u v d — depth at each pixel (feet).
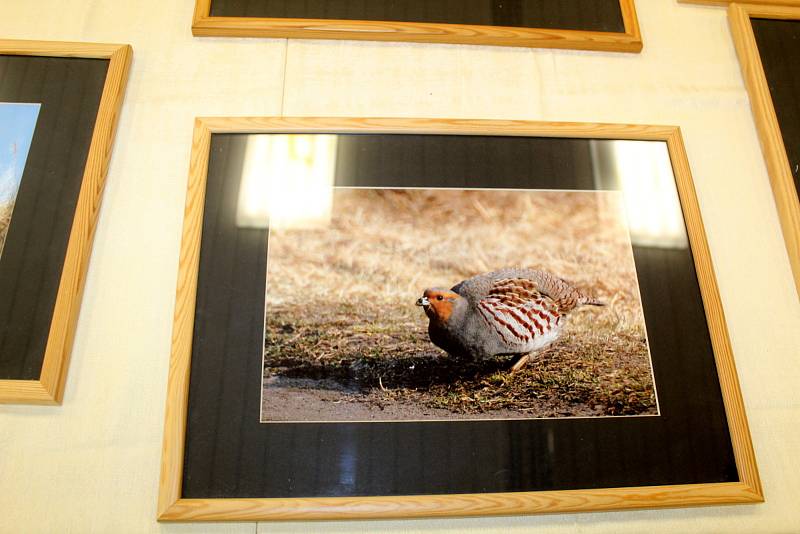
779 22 3.76
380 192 3.18
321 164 3.23
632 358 2.97
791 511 2.81
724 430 2.88
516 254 3.11
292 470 2.71
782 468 2.88
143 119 3.32
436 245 3.10
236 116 3.34
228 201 3.13
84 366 2.84
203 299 2.94
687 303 3.09
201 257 3.01
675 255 3.18
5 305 2.85
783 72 3.62
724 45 3.76
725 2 3.83
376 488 2.70
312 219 3.11
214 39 3.54
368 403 2.83
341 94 3.45
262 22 3.49
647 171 3.36
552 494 2.73
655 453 2.83
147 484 2.70
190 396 2.78
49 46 3.36
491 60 3.61
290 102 3.41
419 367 2.90
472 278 3.05
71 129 3.20
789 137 3.46
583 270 3.11
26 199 3.04
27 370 2.76
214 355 2.85
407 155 3.27
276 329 2.91
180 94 3.39
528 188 3.25
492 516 2.76
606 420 2.87
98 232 3.07
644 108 3.57
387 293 3.00
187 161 3.26
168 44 3.51
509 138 3.36
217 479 2.68
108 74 3.32
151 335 2.91
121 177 3.19
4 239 2.96
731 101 3.61
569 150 3.36
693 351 3.00
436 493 2.71
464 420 2.83
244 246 3.04
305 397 2.82
